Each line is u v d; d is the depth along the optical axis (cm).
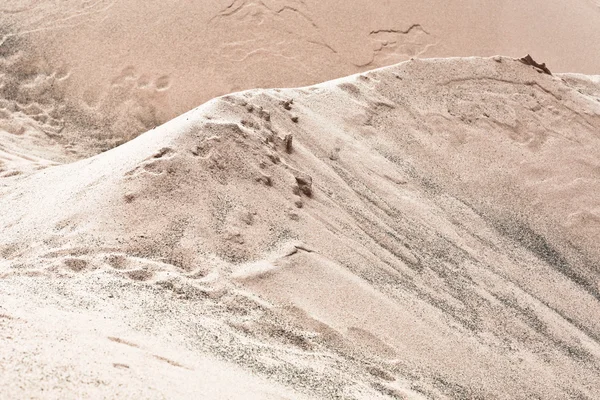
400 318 507
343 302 496
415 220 691
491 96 923
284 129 716
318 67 1170
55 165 801
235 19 1207
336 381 388
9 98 1007
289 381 365
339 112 823
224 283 471
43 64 1067
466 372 488
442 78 931
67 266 461
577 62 1340
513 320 595
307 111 788
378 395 389
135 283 446
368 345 465
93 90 1041
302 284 497
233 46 1159
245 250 514
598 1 1598
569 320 645
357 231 611
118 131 992
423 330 508
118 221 511
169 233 507
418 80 919
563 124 914
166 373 302
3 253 502
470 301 595
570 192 826
